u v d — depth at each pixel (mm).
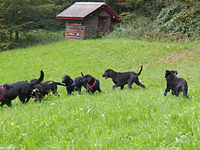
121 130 3445
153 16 21922
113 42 19281
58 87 10188
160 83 8336
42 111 5113
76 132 3668
